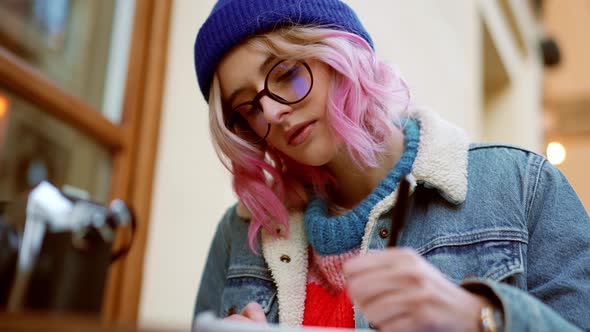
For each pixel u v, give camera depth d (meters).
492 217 1.05
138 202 1.75
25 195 0.84
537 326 0.72
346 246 1.09
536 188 1.07
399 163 1.11
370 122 1.14
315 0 1.17
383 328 0.70
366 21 2.72
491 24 4.30
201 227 1.97
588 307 0.93
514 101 4.84
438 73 3.38
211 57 1.20
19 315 0.58
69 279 0.80
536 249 1.03
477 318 0.71
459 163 1.10
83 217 0.83
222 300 1.25
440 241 1.07
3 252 0.79
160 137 1.87
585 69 6.87
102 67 1.80
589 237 1.01
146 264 1.75
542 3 5.89
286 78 1.11
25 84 1.48
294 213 1.22
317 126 1.11
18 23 1.56
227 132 1.21
